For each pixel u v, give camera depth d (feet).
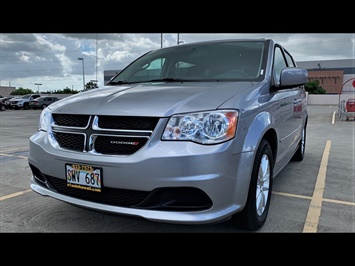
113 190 7.42
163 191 6.95
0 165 17.07
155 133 7.04
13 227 9.16
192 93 8.03
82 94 9.61
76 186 7.82
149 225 9.21
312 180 14.02
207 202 6.97
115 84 11.53
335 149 21.77
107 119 7.54
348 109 46.85
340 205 10.91
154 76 11.39
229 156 7.05
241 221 8.30
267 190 9.32
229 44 11.46
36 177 9.29
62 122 8.38
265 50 10.76
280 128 10.50
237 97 7.84
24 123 47.09
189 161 6.74
